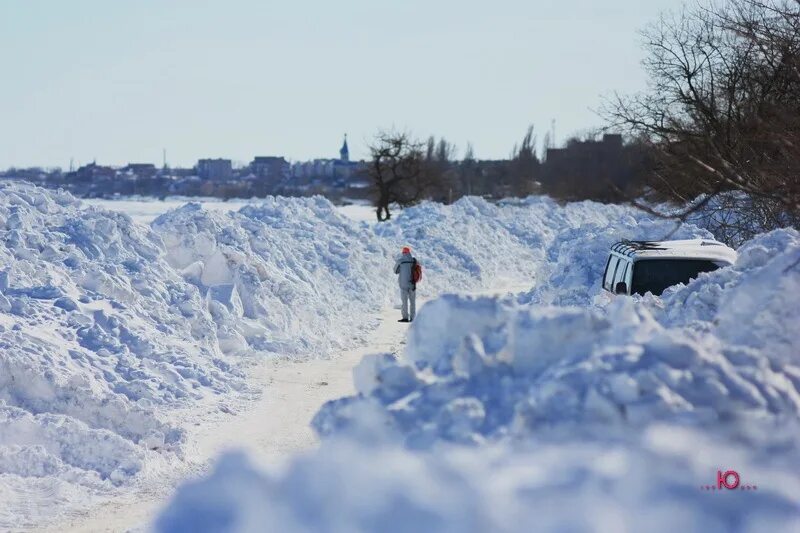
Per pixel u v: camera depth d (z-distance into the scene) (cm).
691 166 4584
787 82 4694
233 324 4469
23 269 3828
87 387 2884
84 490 2411
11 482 2397
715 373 1344
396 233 8794
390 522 966
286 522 976
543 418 1270
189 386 3431
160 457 2652
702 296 2381
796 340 1652
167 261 4797
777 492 1066
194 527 984
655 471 1090
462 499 988
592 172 12800
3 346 3019
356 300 6178
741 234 4850
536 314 1519
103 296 3934
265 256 5491
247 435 2953
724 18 5247
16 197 4522
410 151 16175
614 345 1447
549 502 997
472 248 8731
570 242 5312
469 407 1366
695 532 997
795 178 3500
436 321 1634
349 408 1414
